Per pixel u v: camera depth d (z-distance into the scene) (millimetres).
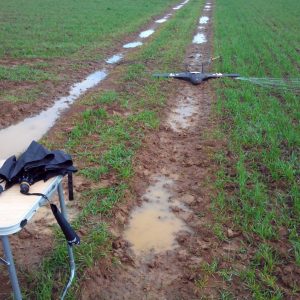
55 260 2088
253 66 6438
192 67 6574
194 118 4375
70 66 6488
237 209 2590
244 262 2156
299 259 2119
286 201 2711
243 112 4363
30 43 8078
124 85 5477
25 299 1891
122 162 3195
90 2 16375
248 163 3232
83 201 2693
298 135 3686
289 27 11195
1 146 3699
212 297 1935
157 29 10836
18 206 1507
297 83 5613
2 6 14266
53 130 3957
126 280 2055
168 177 3084
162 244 2348
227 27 10930
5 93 4992
